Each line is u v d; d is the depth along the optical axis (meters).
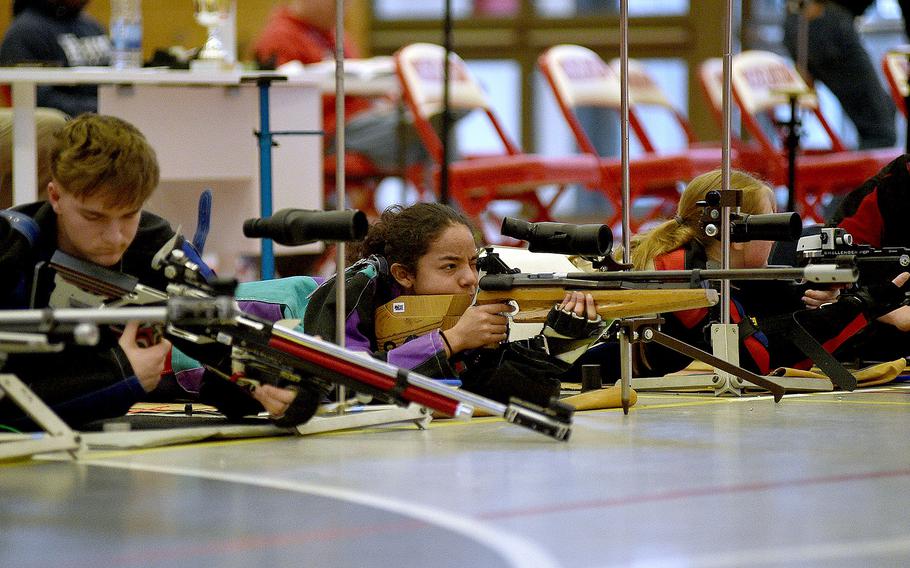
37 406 7.14
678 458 7.20
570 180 19.62
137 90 14.87
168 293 7.62
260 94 13.54
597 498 6.10
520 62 34.47
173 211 15.90
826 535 5.38
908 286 10.95
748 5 30.95
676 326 10.94
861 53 23.52
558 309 8.55
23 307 7.96
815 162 21.38
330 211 8.20
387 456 7.33
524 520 5.64
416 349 9.04
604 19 34.16
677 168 19.77
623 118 9.84
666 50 33.84
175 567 4.89
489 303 9.03
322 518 5.69
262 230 8.49
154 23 28.86
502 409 7.61
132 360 7.88
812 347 10.46
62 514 5.80
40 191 14.07
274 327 7.67
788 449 7.50
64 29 18.61
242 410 8.62
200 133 15.16
